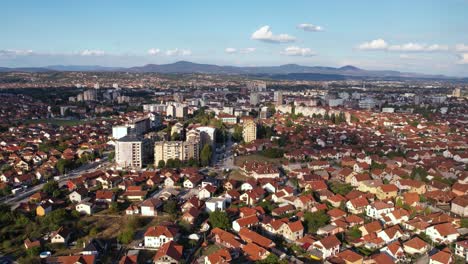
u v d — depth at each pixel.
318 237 185.12
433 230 182.38
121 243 184.00
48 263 160.88
